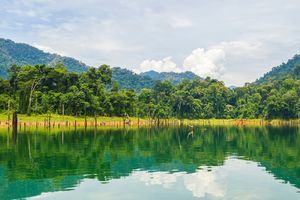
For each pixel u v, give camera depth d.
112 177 43.47
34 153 65.25
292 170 48.94
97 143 85.00
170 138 105.00
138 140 95.94
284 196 34.94
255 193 36.00
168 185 39.47
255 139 103.50
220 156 63.81
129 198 34.06
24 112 161.88
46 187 38.22
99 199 33.81
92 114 184.88
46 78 186.38
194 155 64.94
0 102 167.38
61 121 157.25
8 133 109.38
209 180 42.06
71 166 51.47
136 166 51.88
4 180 41.72
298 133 131.50
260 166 52.25
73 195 35.12
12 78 187.00
